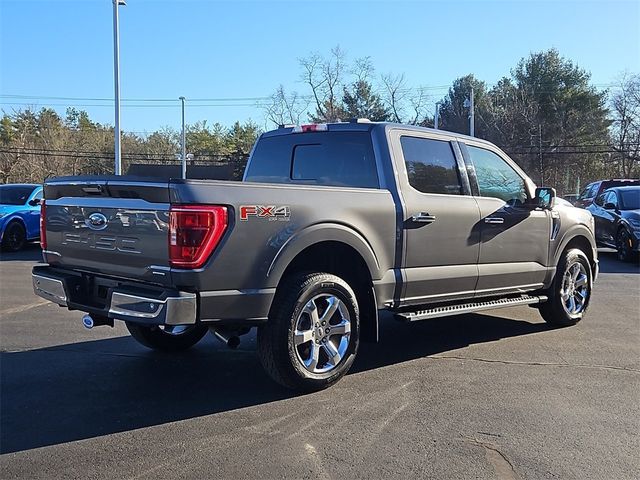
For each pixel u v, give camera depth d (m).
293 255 4.49
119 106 24.64
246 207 4.25
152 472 3.49
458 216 5.74
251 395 4.77
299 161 6.12
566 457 3.71
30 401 4.62
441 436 4.00
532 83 60.69
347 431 4.07
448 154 5.93
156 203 4.16
